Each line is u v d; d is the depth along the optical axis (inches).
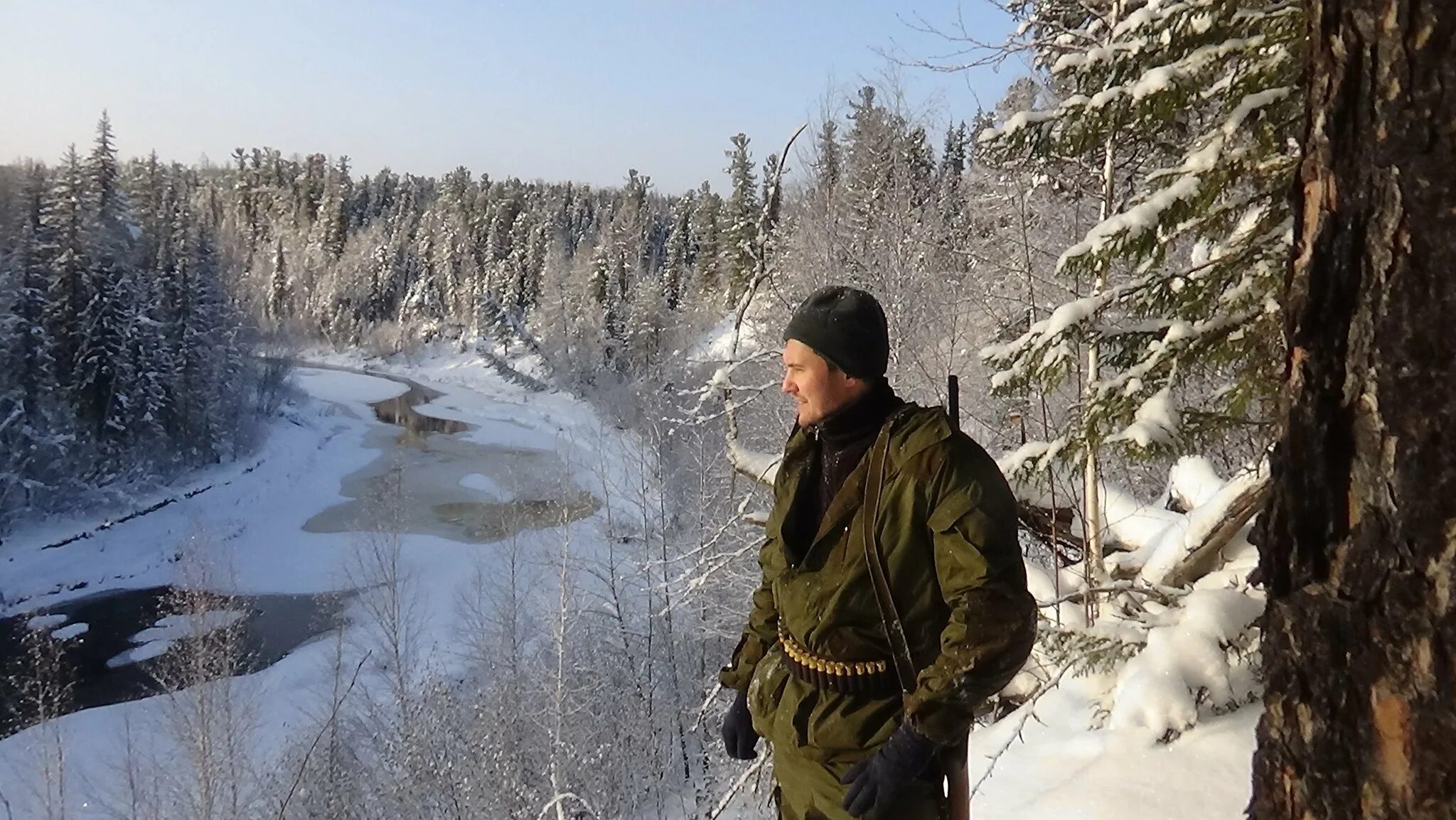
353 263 3280.0
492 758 435.5
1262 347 137.1
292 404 1669.5
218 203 4015.8
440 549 840.3
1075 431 152.3
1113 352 150.6
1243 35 134.3
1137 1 167.0
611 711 468.4
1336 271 51.1
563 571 480.7
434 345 2728.8
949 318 339.3
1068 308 142.2
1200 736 124.9
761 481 213.8
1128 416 143.1
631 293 2122.3
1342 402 50.9
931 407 68.1
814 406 70.8
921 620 65.7
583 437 1052.5
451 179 3811.5
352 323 2965.1
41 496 968.9
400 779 448.8
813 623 68.9
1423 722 45.6
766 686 75.5
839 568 67.8
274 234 3740.2
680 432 474.3
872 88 469.1
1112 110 134.5
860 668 67.4
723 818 311.3
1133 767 122.4
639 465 585.6
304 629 703.7
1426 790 45.6
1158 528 179.9
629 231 2605.8
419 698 509.7
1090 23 193.9
